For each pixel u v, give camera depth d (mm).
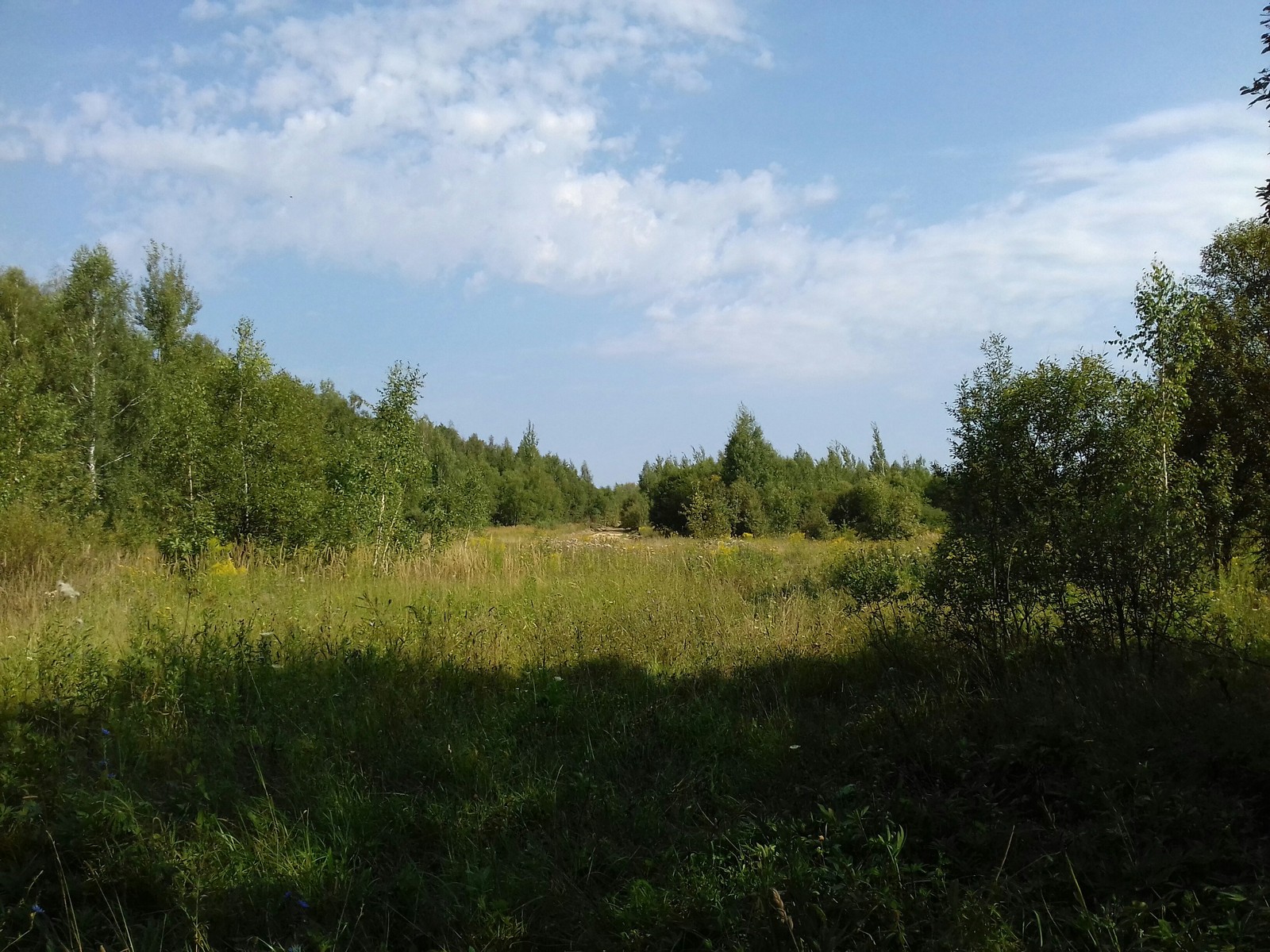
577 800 4551
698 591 11258
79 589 11359
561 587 11906
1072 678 5504
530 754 5176
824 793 4387
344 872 3811
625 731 5598
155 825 4141
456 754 5059
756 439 39562
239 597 10906
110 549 14594
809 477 45500
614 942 3262
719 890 3494
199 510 15930
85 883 3639
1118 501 6012
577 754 5246
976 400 6902
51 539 13414
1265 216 5637
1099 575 6051
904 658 6895
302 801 4547
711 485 37156
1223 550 8930
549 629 8438
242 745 5406
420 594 11039
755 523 34781
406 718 5812
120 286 31125
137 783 4660
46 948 3213
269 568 13984
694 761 5098
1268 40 5168
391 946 3389
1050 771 4301
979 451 6738
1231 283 10492
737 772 4887
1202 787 3936
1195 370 9664
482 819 4293
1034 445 6602
